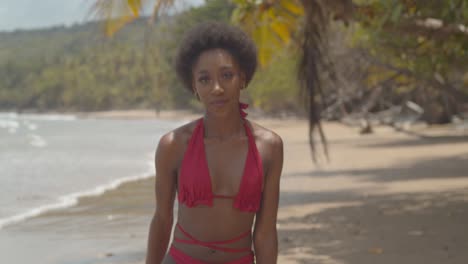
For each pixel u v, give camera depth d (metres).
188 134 2.55
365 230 8.32
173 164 2.56
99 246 8.26
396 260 6.46
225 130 2.52
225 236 2.54
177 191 2.58
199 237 2.55
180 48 2.53
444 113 35.94
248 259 2.60
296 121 62.28
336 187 14.01
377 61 18.36
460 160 18.45
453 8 7.43
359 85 25.59
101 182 17.34
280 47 9.80
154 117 117.50
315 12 7.71
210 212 2.52
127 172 20.42
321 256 6.84
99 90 161.50
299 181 15.70
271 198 2.60
